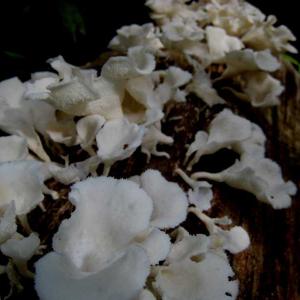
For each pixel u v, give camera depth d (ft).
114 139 0.49
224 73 0.76
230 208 0.58
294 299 0.52
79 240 0.37
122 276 0.33
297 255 0.57
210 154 0.62
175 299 0.39
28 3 0.93
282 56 1.01
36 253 0.46
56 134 0.53
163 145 0.63
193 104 0.71
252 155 0.59
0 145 0.47
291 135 0.77
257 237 0.56
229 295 0.42
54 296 0.33
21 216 0.44
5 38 0.99
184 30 0.73
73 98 0.48
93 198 0.39
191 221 0.52
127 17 1.16
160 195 0.45
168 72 0.62
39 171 0.42
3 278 0.44
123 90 0.53
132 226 0.37
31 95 0.47
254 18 0.86
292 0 1.43
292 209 0.62
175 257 0.42
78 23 0.93
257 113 0.76
